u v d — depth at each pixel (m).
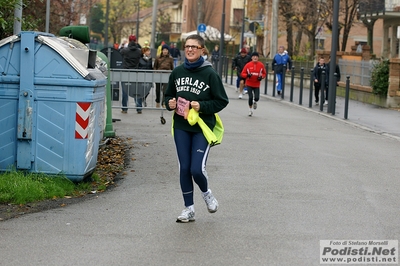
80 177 11.06
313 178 12.77
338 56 40.25
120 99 23.86
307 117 24.44
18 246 8.01
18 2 12.80
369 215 9.91
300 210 10.11
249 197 10.98
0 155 11.06
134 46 24.36
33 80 10.81
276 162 14.45
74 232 8.67
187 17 94.44
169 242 8.26
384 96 29.45
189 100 8.98
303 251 7.98
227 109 26.19
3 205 9.99
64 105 10.88
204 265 7.38
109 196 10.88
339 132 20.33
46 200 10.39
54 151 10.98
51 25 29.64
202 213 9.81
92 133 11.24
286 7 55.28
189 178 9.18
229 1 92.62
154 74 21.47
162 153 15.22
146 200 10.63
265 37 67.50
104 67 13.80
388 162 15.00
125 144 16.23
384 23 46.09
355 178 12.90
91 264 7.37
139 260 7.53
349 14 55.19
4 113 10.99
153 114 23.02
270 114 24.91
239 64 36.41
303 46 68.81
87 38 15.16
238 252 7.88
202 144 9.02
